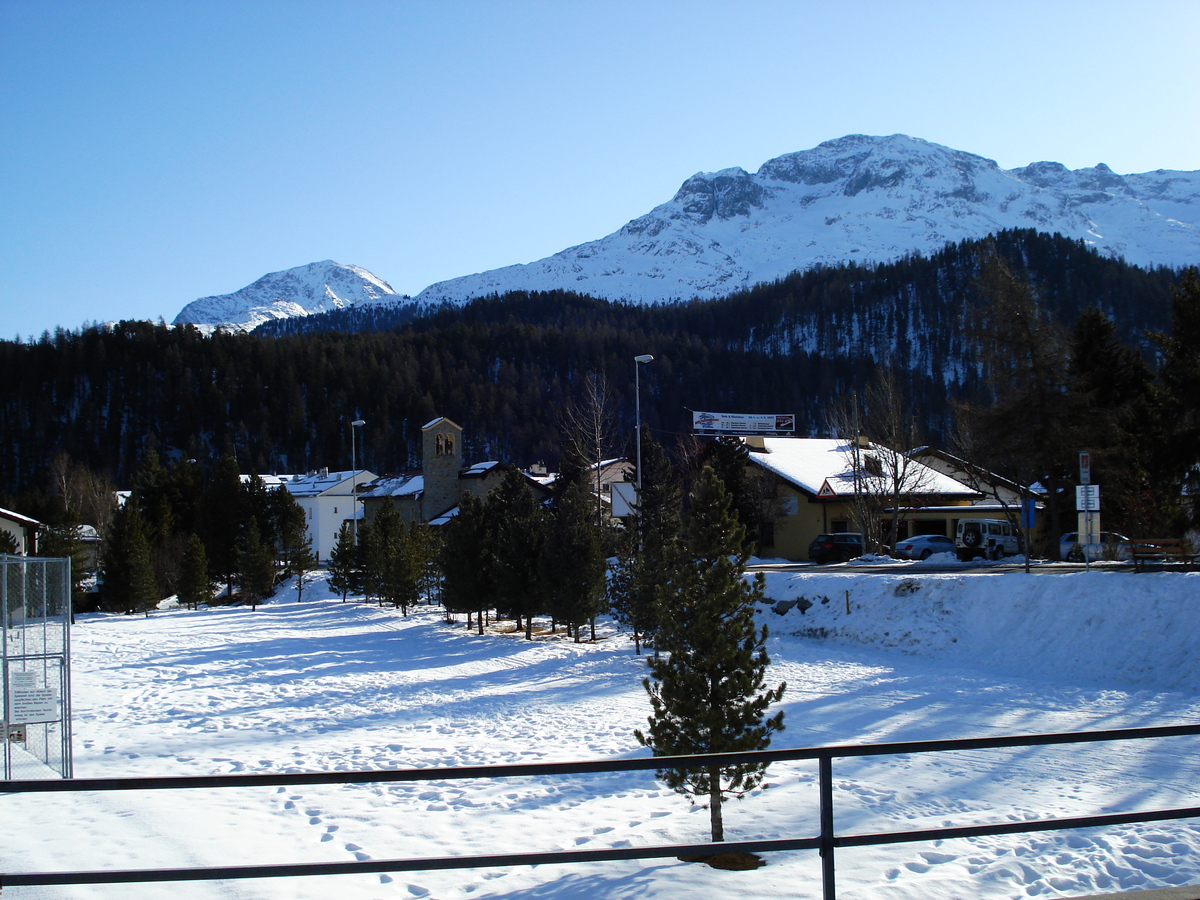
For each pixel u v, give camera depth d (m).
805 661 22.55
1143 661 18.55
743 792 8.72
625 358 145.12
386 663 23.72
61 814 9.25
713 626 8.85
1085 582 21.86
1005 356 35.81
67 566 11.14
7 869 7.33
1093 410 34.75
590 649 25.97
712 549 9.16
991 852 7.96
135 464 115.31
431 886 7.07
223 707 16.89
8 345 128.75
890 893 6.64
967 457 40.97
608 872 7.36
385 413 130.12
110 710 16.56
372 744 13.38
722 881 7.01
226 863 7.66
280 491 66.75
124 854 7.83
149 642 30.00
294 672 22.08
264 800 10.02
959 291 188.12
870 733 14.37
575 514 28.53
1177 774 11.37
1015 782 11.09
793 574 30.38
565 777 11.38
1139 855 7.82
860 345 185.00
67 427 119.31
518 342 148.88
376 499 73.44
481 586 31.94
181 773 11.37
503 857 4.55
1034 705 16.41
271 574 52.16
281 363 136.50
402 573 39.84
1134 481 33.62
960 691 17.94
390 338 154.12
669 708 8.80
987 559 39.62
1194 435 29.69
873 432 48.50
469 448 126.19
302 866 4.39
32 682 10.65
